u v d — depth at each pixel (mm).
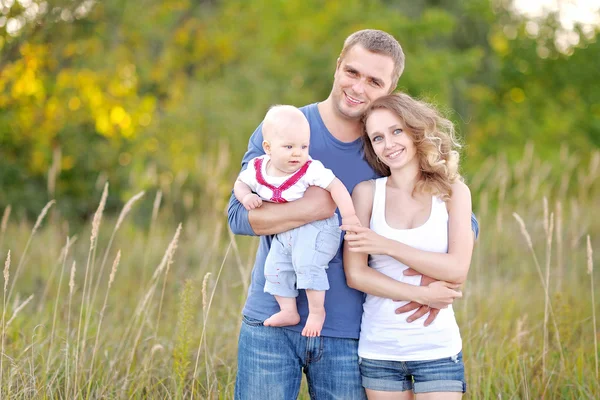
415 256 3629
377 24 14602
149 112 13266
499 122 19922
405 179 3857
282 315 3678
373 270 3725
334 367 3785
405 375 3723
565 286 7648
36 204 12203
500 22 21844
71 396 4676
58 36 10844
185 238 9914
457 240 3725
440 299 3609
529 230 10148
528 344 5801
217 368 5395
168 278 7930
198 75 14984
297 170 3672
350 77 3787
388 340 3674
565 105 21922
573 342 6062
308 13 14977
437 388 3625
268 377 3766
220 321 6277
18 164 12266
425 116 3781
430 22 14891
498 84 21406
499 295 6977
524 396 4965
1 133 11148
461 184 3881
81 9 11086
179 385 4629
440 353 3656
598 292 7445
